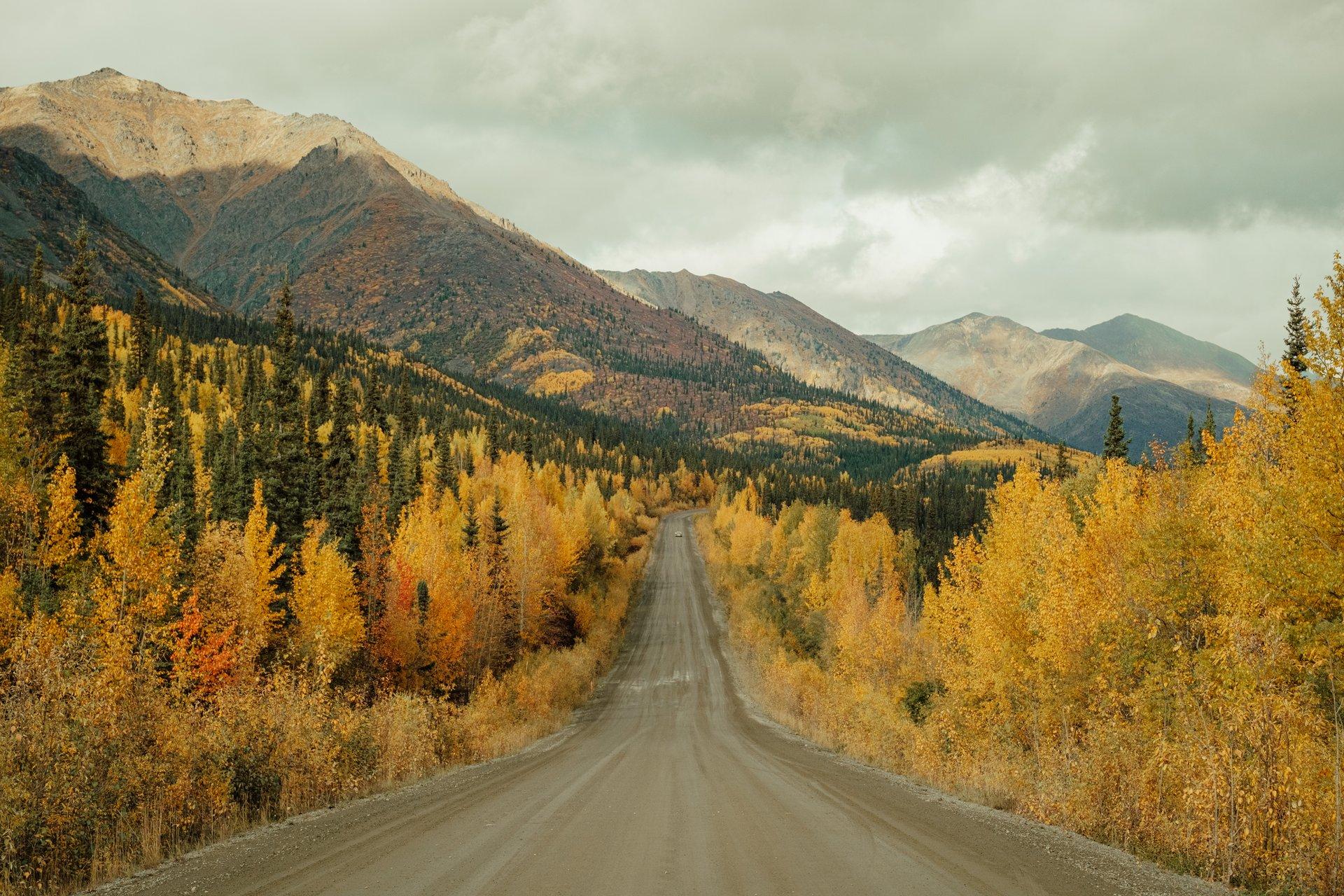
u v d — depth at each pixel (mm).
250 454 48281
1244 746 12461
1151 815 12539
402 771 19250
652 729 35000
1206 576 16484
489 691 38312
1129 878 8969
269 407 64438
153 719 13438
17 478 32812
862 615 52531
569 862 8656
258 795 13852
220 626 30672
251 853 9805
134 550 27422
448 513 58375
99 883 8883
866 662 42906
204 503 43625
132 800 11500
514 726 35625
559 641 63312
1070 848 10570
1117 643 17781
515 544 57438
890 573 67188
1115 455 40469
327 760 15906
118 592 26828
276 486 43500
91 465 39844
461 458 94938
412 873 8211
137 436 57812
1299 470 12961
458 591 45281
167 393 91312
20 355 38219
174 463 48344
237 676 28938
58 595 28984
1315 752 12359
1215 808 11094
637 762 20891
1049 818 13430
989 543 25484
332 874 8258
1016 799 15102
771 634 68312
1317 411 12750
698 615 83688
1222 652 13117
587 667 55219
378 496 55562
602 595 81062
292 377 70562
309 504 47875
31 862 9227
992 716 22594
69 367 40562
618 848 9438
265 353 169500
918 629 41625
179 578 32125
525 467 95375
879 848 9391
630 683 55844
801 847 9453
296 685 18250
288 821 12562
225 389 117188
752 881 7828
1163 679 15914
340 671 36625
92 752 11203
